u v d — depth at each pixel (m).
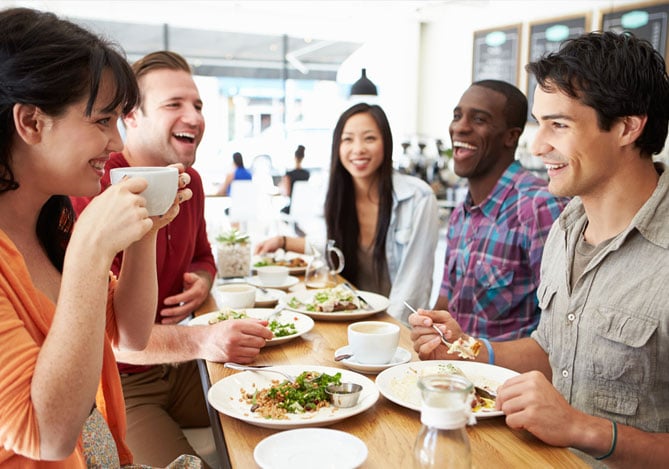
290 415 1.15
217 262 2.54
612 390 1.31
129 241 0.88
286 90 9.02
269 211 6.03
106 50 0.94
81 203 1.85
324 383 1.26
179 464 1.22
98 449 1.10
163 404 1.99
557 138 1.30
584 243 1.43
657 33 4.98
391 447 1.04
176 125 2.08
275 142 9.21
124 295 1.28
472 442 1.07
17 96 0.87
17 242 1.04
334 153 2.65
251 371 1.39
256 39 8.63
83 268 0.86
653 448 1.07
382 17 8.45
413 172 6.99
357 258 2.74
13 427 0.82
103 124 0.96
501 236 2.14
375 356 1.43
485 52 7.32
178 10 7.98
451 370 1.34
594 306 1.33
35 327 0.93
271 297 2.14
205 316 1.82
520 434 1.11
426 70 8.79
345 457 0.98
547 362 1.51
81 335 0.85
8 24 0.88
